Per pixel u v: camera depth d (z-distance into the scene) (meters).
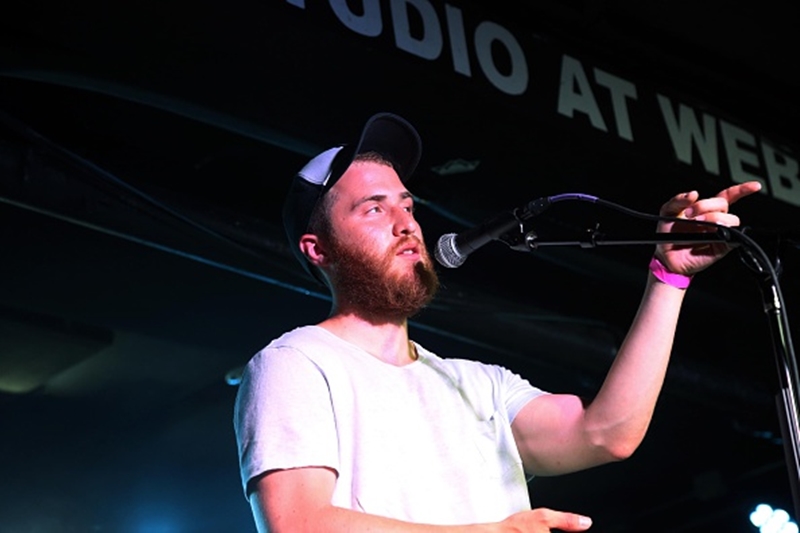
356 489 2.78
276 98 4.91
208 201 5.58
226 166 6.09
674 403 8.28
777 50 6.82
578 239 3.06
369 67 5.12
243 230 5.59
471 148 5.54
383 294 3.12
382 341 3.12
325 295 5.74
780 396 2.84
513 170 5.73
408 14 5.32
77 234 6.32
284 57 4.88
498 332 6.54
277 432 2.76
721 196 3.04
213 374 8.19
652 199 6.17
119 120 5.77
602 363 6.84
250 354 7.80
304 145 5.05
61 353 7.64
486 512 2.86
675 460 9.22
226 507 9.20
